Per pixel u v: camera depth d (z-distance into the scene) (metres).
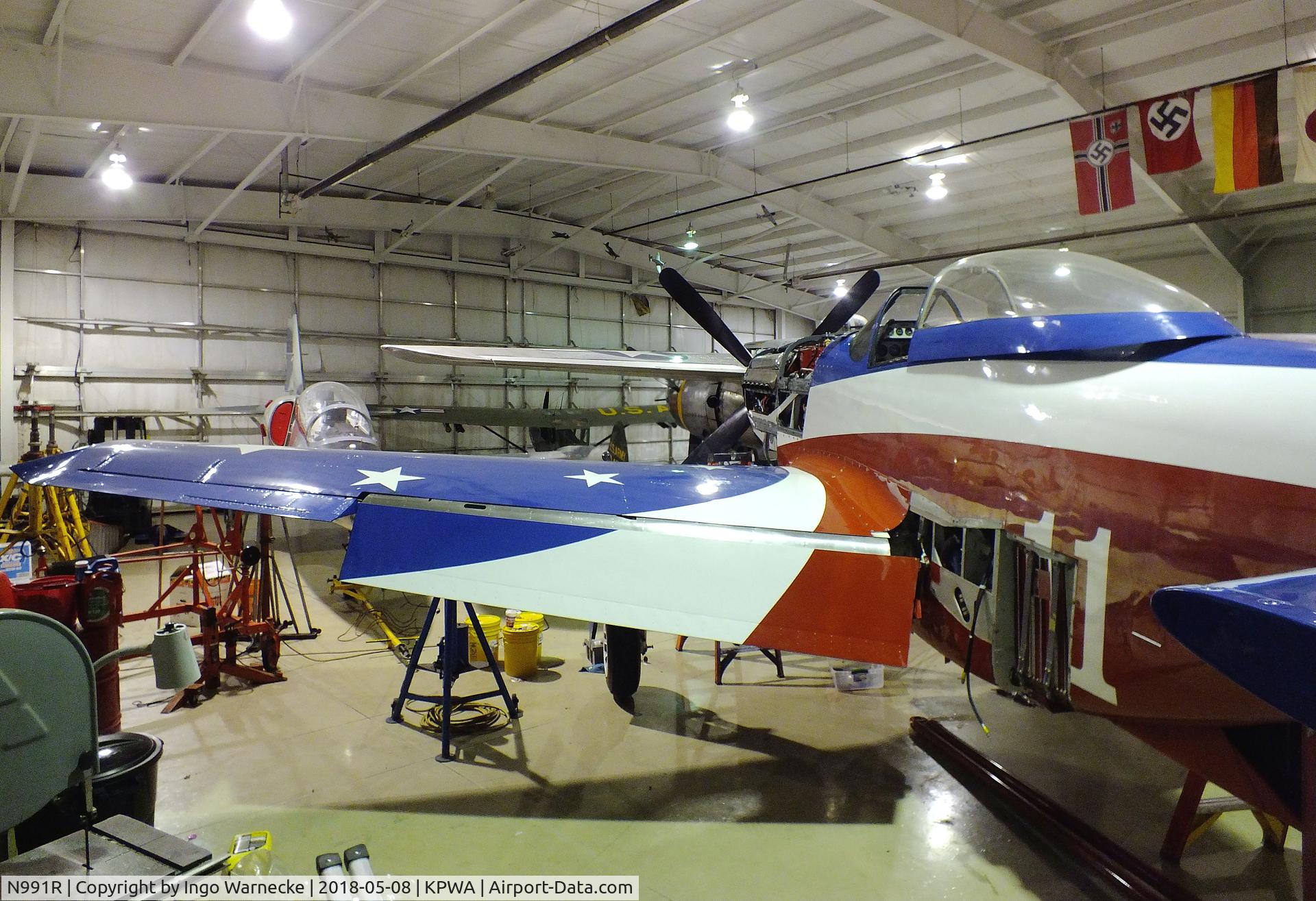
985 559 2.85
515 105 10.00
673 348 19.36
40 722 1.71
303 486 2.89
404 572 2.43
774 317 21.72
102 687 3.72
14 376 10.91
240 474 3.10
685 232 16.39
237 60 8.11
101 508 9.72
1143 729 2.54
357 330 14.30
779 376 5.06
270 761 3.74
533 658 4.98
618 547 2.43
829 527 2.64
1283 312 15.14
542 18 7.85
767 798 3.36
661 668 5.15
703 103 10.23
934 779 3.54
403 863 2.85
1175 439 2.16
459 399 15.73
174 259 12.31
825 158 12.01
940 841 3.01
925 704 4.50
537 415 13.73
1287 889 2.70
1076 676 2.44
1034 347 2.61
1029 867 2.82
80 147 9.71
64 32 7.18
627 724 4.20
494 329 16.12
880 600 2.20
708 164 12.21
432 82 9.17
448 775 3.58
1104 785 3.51
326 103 8.97
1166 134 8.23
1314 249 14.73
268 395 13.27
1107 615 2.30
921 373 3.06
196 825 3.14
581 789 3.45
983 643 2.85
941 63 9.12
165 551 7.04
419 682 4.88
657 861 2.87
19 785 1.67
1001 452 2.63
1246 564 1.97
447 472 2.96
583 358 8.09
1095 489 2.32
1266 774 2.26
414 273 15.00
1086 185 8.82
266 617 5.23
